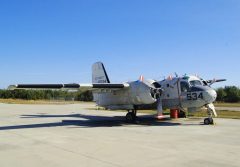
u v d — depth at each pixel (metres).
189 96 17.94
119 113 29.06
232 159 8.03
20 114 27.16
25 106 43.12
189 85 18.06
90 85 17.97
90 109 36.00
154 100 18.14
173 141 11.10
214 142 10.84
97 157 8.34
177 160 7.92
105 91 20.12
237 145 10.21
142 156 8.44
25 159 8.19
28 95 81.50
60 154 8.80
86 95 77.44
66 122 19.61
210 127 15.84
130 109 19.55
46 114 27.42
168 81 19.12
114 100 20.19
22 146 10.23
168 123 18.36
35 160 8.05
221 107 39.41
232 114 25.56
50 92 87.00
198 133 13.40
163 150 9.31
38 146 10.20
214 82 21.45
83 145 10.33
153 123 18.52
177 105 18.69
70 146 10.15
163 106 19.42
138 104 19.08
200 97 17.50
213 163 7.57
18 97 82.50
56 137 12.34
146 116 24.22
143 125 17.41
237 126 16.28
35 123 18.84
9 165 7.51
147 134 13.15
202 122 18.70
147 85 18.11
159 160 7.93
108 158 8.20
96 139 11.71
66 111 31.98
